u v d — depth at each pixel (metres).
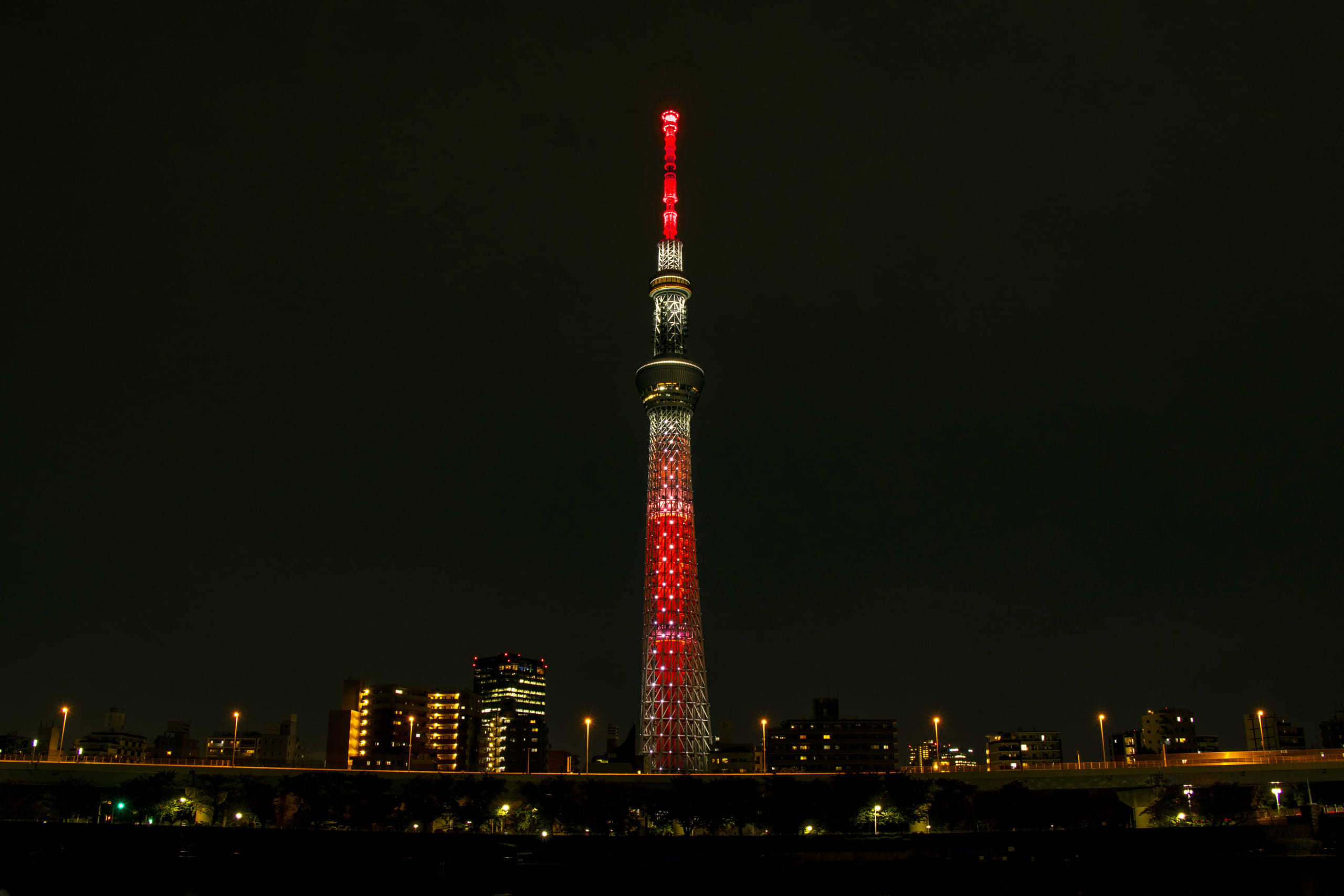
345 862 163.88
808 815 190.50
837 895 166.75
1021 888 169.12
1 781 174.50
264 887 161.50
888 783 195.50
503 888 164.38
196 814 184.25
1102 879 171.12
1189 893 164.12
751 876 168.00
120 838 160.50
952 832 183.38
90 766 179.75
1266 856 175.38
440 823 192.00
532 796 189.25
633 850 171.88
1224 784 199.12
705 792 192.75
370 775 188.12
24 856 158.25
